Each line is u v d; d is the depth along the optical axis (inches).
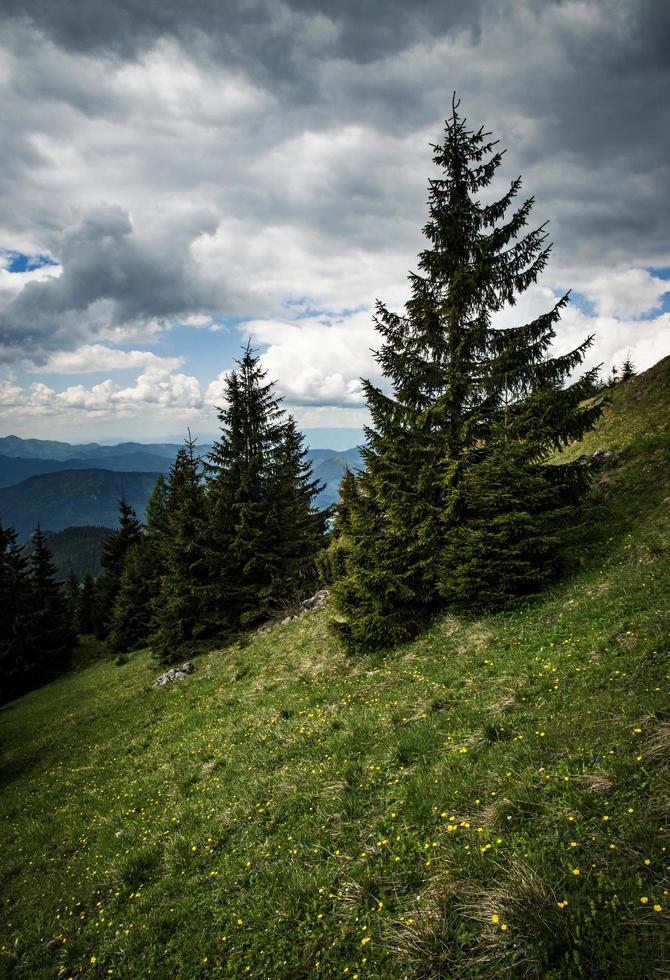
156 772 479.2
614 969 140.6
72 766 631.8
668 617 341.1
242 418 1133.7
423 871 212.5
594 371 527.5
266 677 671.1
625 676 291.7
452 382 557.0
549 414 539.2
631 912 152.3
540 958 151.8
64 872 352.2
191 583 1035.3
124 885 297.3
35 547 1969.7
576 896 163.9
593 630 379.6
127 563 1792.6
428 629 565.3
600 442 826.8
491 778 247.6
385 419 597.6
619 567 485.1
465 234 601.3
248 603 1032.2
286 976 188.7
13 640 1676.9
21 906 325.7
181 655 1018.7
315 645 716.0
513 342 545.0
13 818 513.3
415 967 169.0
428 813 244.5
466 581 516.7
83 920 284.7
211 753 463.2
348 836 255.9
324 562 1036.5
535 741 261.6
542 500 519.8
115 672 1306.6
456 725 322.3
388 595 589.0
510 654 408.8
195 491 1161.4
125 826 385.7
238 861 273.3
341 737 369.7
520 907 167.5
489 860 197.3
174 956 223.6
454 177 606.9
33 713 1148.5
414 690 415.2
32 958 266.4
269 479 1097.4
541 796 220.5
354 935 196.1
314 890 228.4
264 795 331.3
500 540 498.9
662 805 187.5
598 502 659.4
